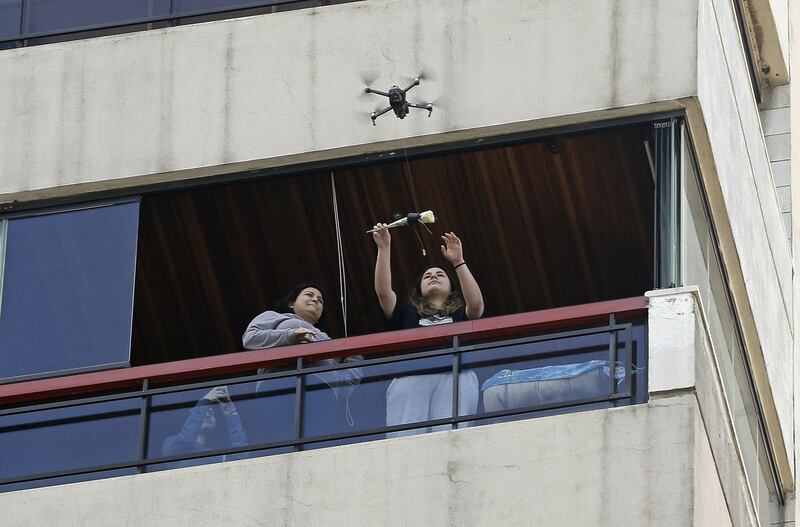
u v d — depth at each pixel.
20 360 28.28
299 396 25.95
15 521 25.95
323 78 28.52
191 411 26.27
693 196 27.52
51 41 30.12
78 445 26.41
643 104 27.17
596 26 27.75
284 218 30.89
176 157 28.64
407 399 25.59
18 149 29.20
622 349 25.33
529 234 31.19
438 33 28.31
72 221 28.92
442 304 27.97
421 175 30.19
